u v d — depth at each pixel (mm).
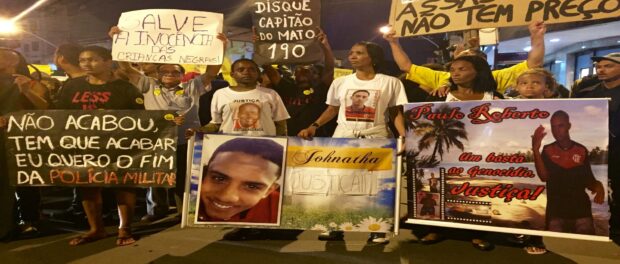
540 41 3889
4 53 4180
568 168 3457
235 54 11086
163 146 4055
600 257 3742
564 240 4195
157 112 4047
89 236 4227
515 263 3627
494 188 3658
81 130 4062
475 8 4023
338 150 3949
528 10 3895
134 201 4258
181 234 4461
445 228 4574
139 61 4203
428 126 3846
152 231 4578
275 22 4379
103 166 4078
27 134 4082
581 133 3422
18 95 4168
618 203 4277
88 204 4223
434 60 10125
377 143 3906
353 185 3932
